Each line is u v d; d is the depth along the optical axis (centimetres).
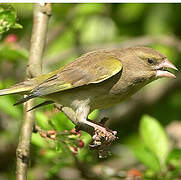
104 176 1231
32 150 1230
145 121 1262
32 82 1095
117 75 1116
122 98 1136
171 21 1734
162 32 1736
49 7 1245
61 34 1762
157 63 1154
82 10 1731
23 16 1686
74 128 1110
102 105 1123
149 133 1251
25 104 1107
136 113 1719
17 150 1038
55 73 1104
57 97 1098
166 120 1720
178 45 1672
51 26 1781
